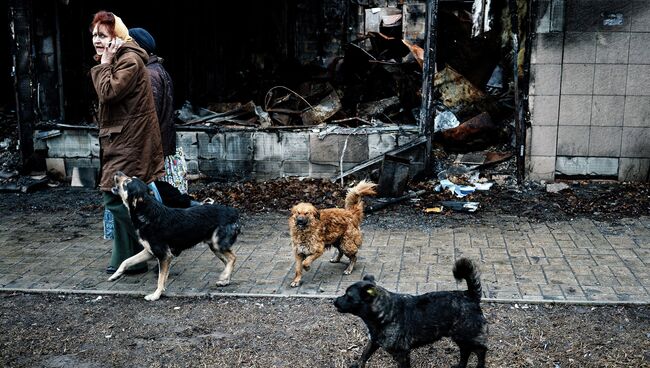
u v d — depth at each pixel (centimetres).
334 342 493
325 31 1393
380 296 398
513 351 472
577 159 930
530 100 921
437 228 773
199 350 485
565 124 921
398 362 411
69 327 529
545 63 907
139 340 504
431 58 924
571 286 585
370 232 766
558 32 897
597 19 888
